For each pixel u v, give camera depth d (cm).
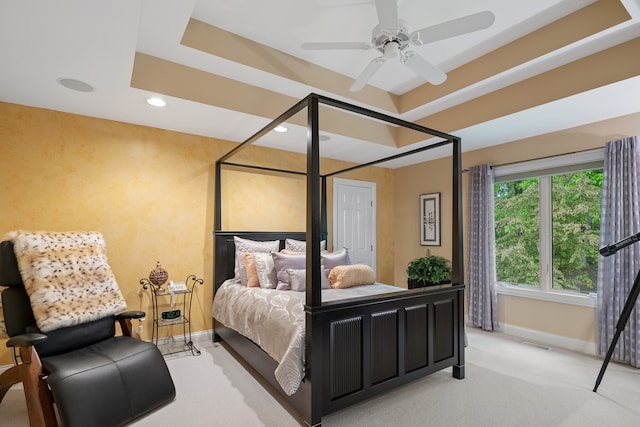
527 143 381
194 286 361
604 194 313
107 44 192
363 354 218
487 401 235
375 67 226
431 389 254
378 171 541
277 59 292
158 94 263
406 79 346
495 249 421
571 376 276
